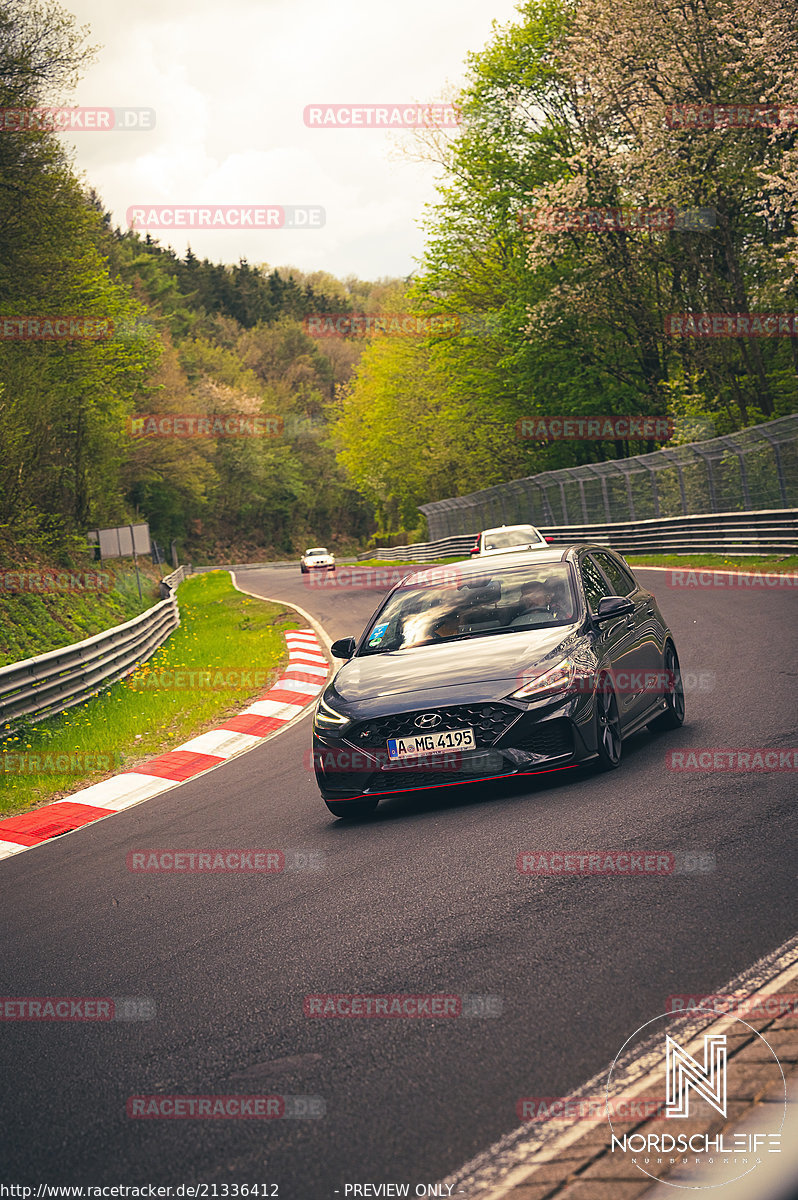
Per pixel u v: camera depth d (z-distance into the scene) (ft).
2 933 16.70
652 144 90.94
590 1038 9.50
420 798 22.22
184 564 299.17
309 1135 8.57
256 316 450.30
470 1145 8.03
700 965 10.69
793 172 74.28
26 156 93.66
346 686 21.33
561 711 19.45
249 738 36.40
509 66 121.19
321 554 192.54
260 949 13.69
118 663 52.44
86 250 108.68
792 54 75.20
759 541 70.79
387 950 12.74
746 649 34.94
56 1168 8.69
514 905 13.52
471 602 23.63
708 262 100.53
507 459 157.58
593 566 25.08
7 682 38.47
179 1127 9.07
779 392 103.30
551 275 123.03
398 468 208.85
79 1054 11.19
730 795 17.40
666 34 87.92
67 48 88.89
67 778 32.35
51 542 83.87
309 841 19.63
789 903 12.03
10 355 90.43
